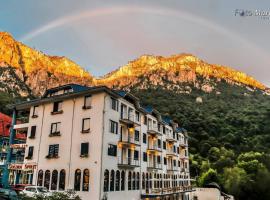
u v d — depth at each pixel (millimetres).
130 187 38344
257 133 109875
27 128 42312
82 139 34000
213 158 92938
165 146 55781
